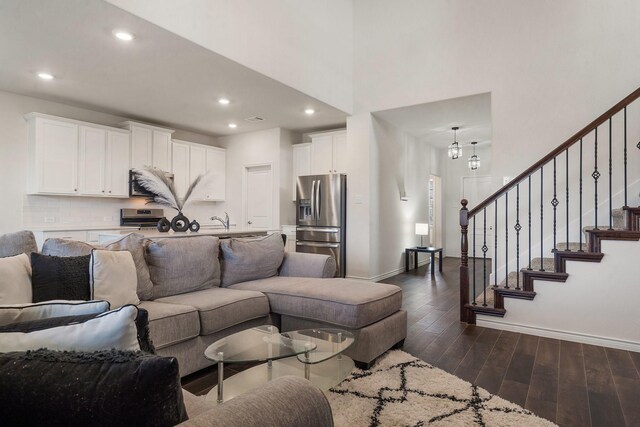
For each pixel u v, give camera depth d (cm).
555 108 409
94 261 214
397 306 284
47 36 310
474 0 458
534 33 421
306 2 463
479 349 283
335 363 237
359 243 552
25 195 466
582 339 298
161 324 212
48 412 68
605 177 385
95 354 76
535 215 417
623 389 217
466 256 355
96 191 509
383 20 528
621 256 287
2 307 102
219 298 257
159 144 591
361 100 548
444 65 477
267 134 658
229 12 358
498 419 183
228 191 712
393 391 212
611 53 383
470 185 872
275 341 200
